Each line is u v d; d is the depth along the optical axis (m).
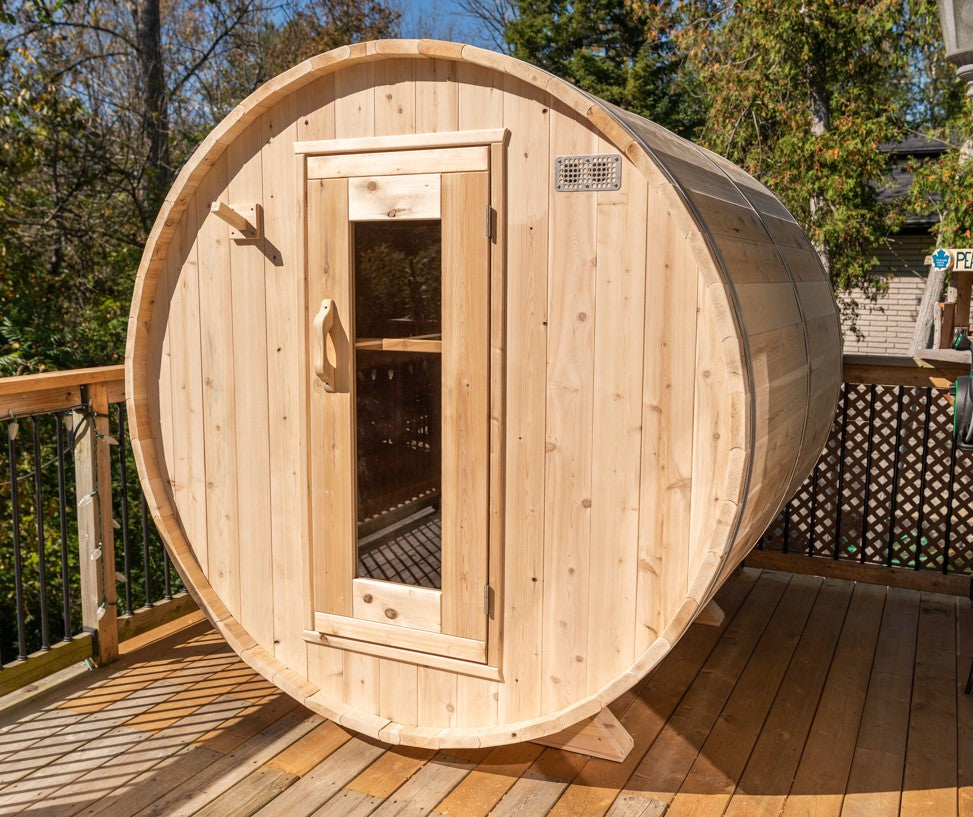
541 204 2.58
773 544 4.94
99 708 3.30
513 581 2.76
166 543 3.29
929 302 10.75
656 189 2.36
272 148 2.94
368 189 2.78
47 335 9.65
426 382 2.79
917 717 3.25
